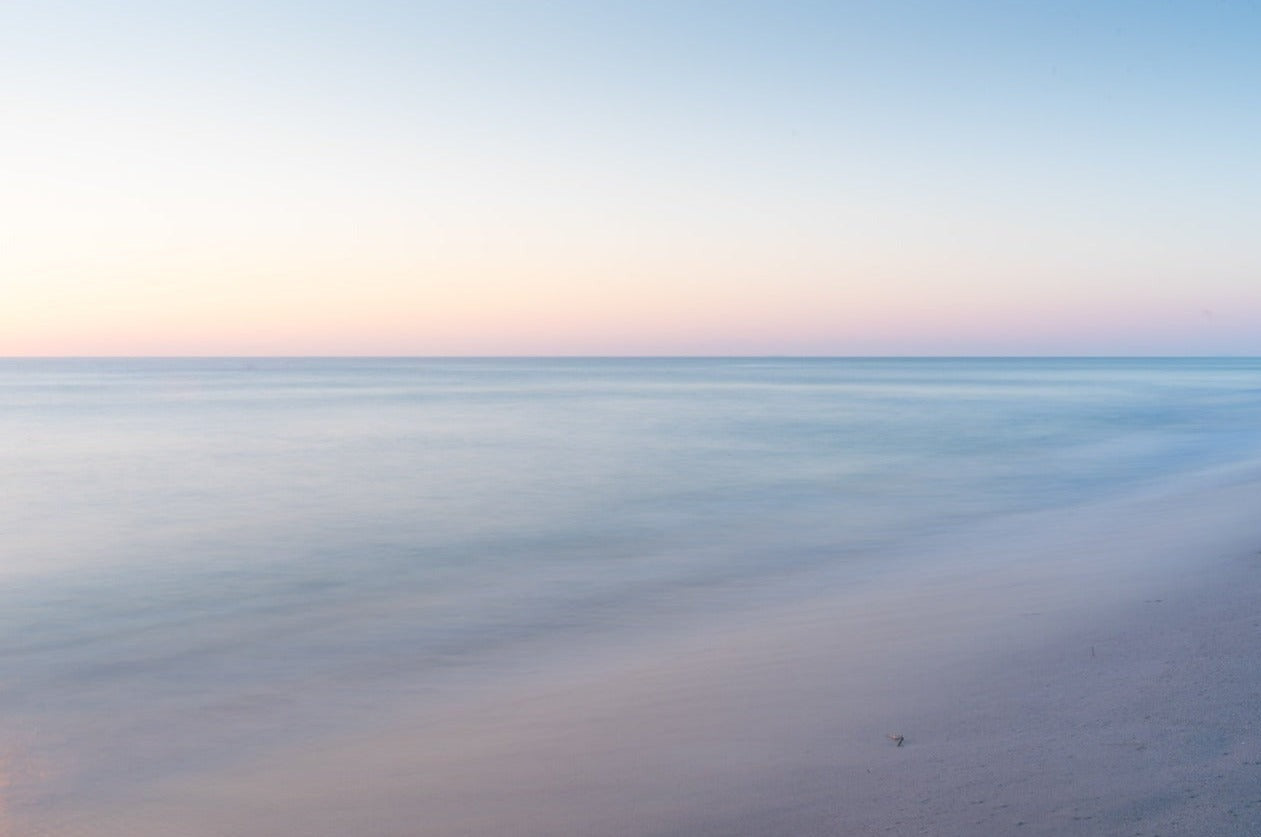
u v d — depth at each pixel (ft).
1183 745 20.51
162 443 146.92
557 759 23.39
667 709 26.96
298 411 240.12
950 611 37.50
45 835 21.07
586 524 70.38
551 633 39.45
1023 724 22.94
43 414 227.40
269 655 36.86
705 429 171.42
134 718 29.37
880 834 17.65
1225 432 147.95
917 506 77.05
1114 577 41.06
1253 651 27.14
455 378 640.99
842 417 205.67
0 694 32.12
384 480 99.09
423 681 32.86
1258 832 16.35
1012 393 342.23
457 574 53.16
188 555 59.77
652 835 18.53
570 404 276.62
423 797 21.59
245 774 24.35
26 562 57.62
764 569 52.47
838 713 25.18
